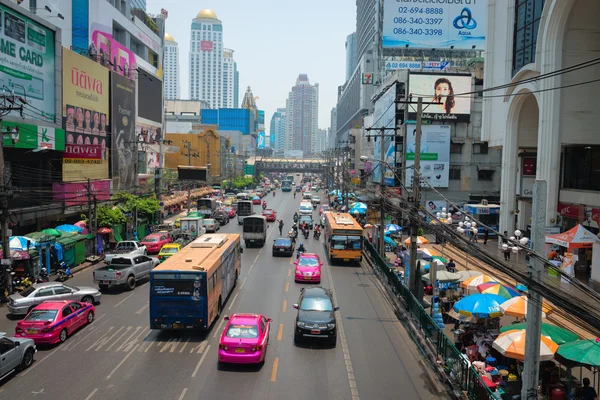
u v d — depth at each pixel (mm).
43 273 28531
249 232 43812
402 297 23750
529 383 10648
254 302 24594
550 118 32031
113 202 45062
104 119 47875
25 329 17547
